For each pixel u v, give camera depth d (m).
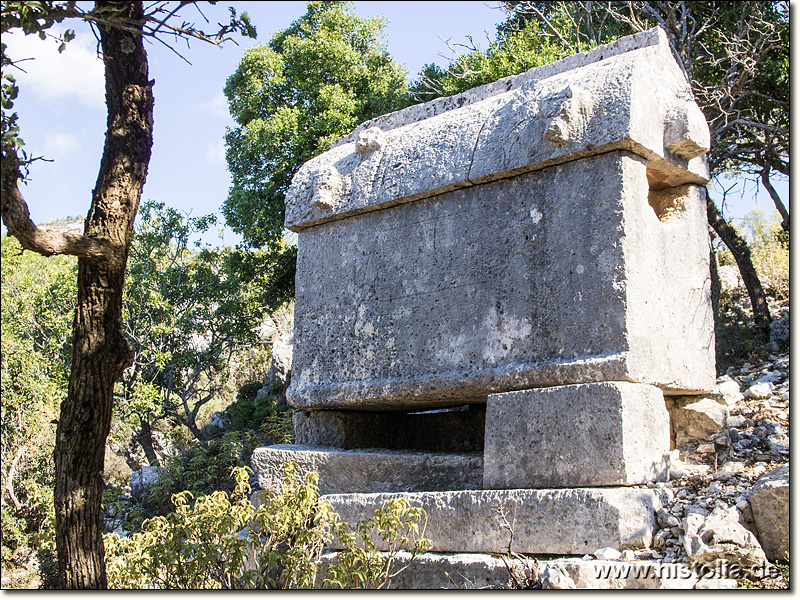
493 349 4.31
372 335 4.88
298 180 5.43
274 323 14.97
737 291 9.75
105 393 3.36
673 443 4.45
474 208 4.54
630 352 3.81
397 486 4.62
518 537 3.75
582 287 4.01
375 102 12.23
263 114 12.24
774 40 8.34
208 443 8.74
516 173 4.34
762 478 3.72
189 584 3.69
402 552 4.10
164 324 10.95
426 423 5.46
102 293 3.33
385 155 5.00
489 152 4.45
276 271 12.26
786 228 9.17
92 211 3.34
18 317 10.83
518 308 4.25
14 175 2.98
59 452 3.30
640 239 4.01
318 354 5.14
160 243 11.93
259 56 12.09
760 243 11.16
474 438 5.20
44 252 3.10
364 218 5.06
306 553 3.77
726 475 3.96
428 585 3.87
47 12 2.95
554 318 4.09
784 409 4.98
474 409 5.25
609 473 3.66
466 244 4.54
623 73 4.07
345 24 12.91
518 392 4.05
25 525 8.41
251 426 10.63
